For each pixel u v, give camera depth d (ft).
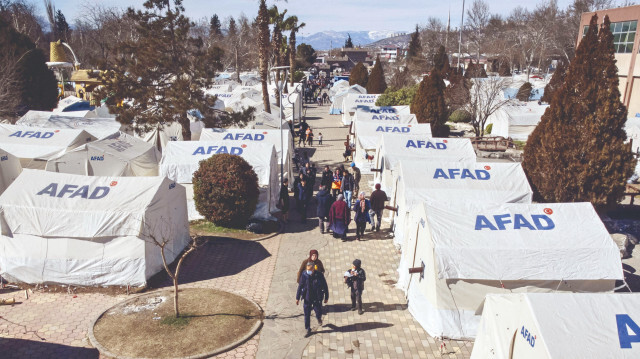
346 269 44.01
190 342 31.14
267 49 104.63
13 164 59.36
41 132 69.51
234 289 39.47
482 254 31.68
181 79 74.59
